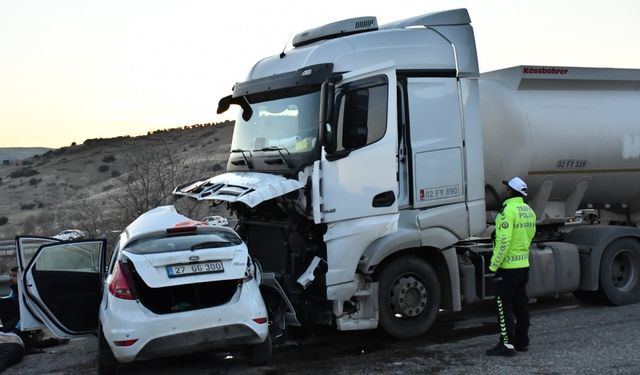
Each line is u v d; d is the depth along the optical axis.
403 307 7.37
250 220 7.93
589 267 8.93
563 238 9.35
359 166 6.87
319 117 6.66
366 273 7.12
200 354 7.15
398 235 7.15
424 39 7.51
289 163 6.94
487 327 8.06
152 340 5.69
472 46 7.78
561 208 9.26
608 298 9.03
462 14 7.82
